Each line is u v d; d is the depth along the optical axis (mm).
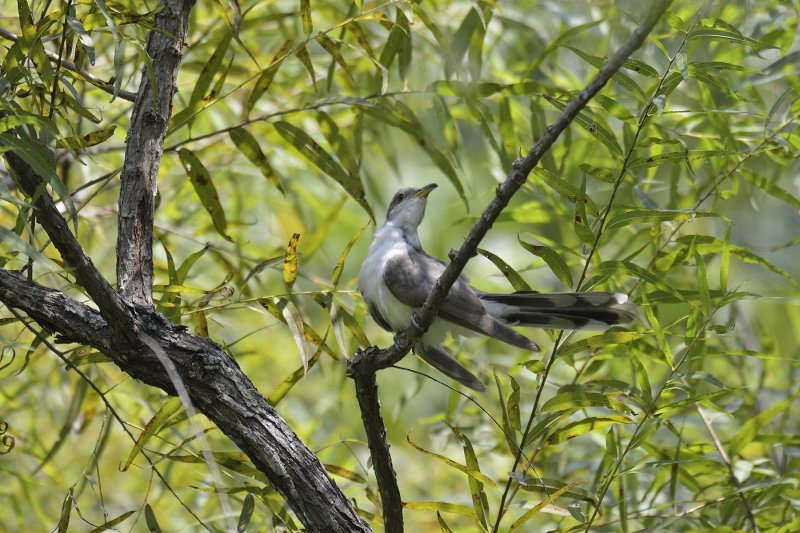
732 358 10383
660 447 9453
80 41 7070
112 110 11664
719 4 9305
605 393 8016
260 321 14070
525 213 10328
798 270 13141
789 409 10016
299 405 13820
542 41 12305
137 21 7211
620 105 7680
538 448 8109
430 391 15391
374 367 6980
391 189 16391
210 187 8828
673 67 7879
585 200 7523
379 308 9469
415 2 8828
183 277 8172
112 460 13055
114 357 6672
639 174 10516
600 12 11156
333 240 16203
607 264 7672
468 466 7262
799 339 13320
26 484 10344
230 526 8352
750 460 10016
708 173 10750
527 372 10781
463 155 14805
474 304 8562
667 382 7684
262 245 13414
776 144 8812
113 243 12375
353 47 8750
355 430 13391
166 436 10469
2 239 5629
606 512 9102
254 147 9172
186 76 11703
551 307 8102
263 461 6672
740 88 9961
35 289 6730
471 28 9508
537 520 11016
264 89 9070
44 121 6316
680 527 9258
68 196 5934
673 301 8188
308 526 6672
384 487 7305
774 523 9148
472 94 9508
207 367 6688
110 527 7391
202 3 11930
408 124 9383
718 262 13102
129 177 7312
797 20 10484
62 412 11555
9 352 10898
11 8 11547
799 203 9352
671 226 9672
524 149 10805
